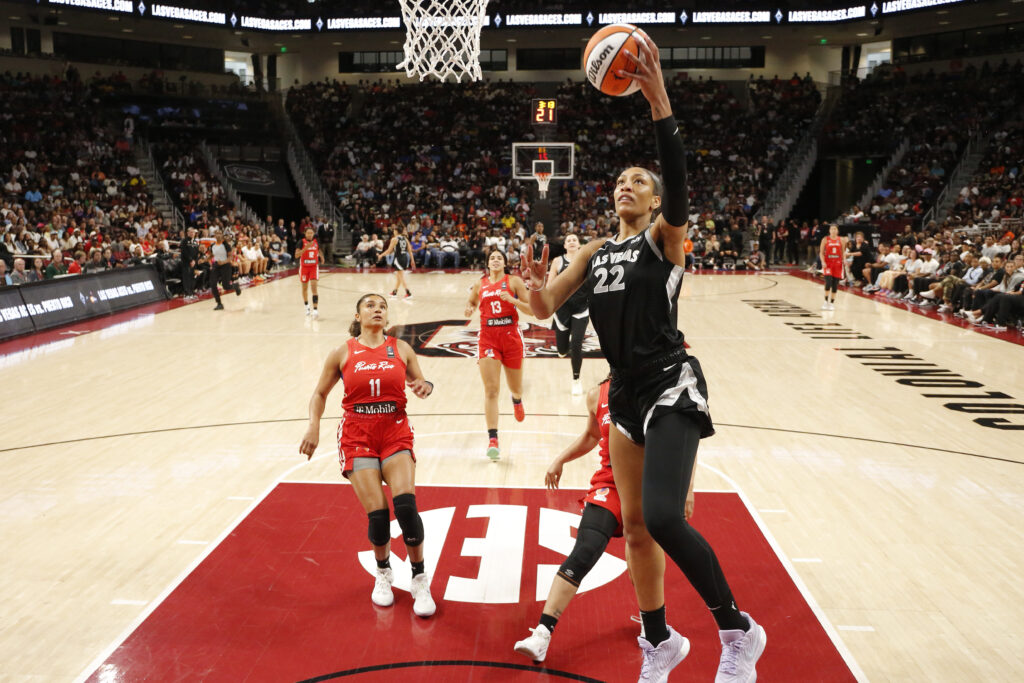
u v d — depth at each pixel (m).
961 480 6.06
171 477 6.06
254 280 21.47
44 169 25.22
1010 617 4.00
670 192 2.71
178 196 27.38
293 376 9.73
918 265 17.52
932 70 30.80
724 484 5.94
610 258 2.98
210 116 30.95
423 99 34.12
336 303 16.88
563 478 6.06
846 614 4.02
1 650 3.66
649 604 3.22
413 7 10.93
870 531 5.08
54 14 28.67
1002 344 12.12
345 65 35.53
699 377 2.92
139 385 9.21
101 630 3.85
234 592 4.24
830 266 16.09
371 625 3.90
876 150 30.05
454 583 4.36
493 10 31.00
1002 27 30.89
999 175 26.23
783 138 32.22
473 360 10.91
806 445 6.94
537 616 4.01
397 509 4.00
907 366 10.49
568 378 9.77
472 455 6.65
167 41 33.19
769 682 3.42
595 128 33.22
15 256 16.23
